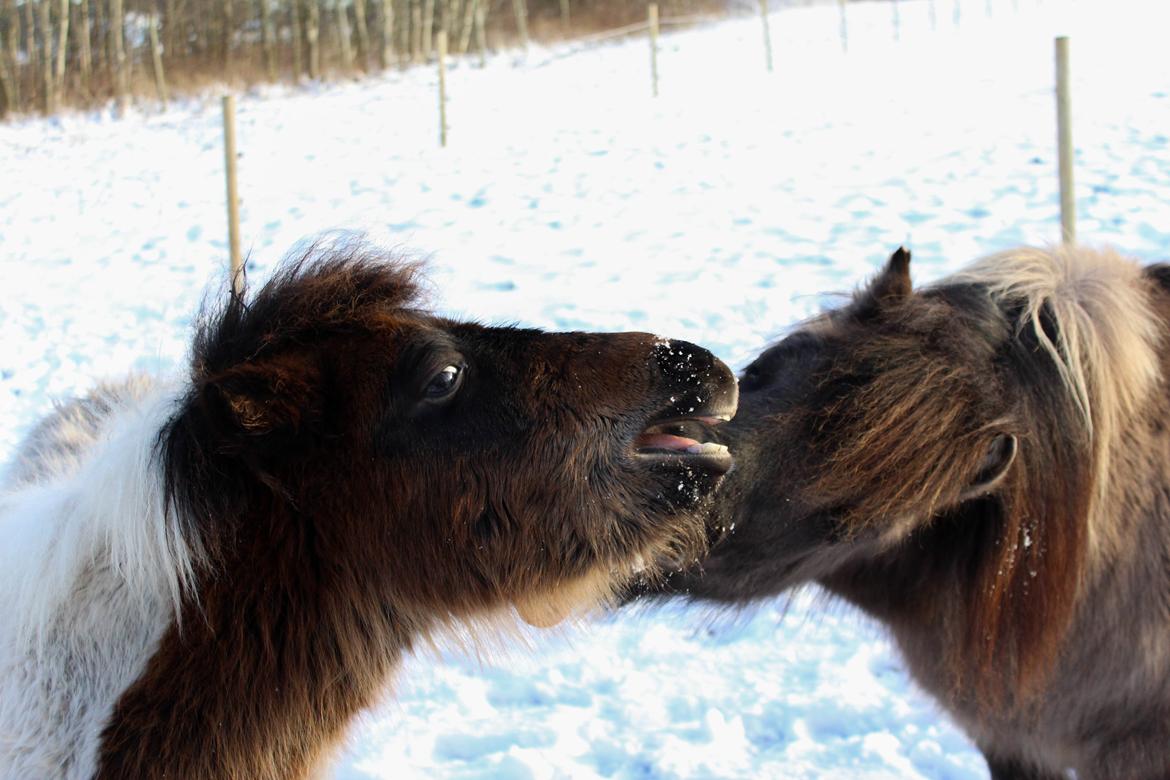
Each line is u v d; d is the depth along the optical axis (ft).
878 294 8.77
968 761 11.48
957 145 38.70
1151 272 9.51
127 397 9.43
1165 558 8.54
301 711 6.84
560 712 12.75
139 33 91.45
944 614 8.96
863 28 80.18
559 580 7.24
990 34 69.51
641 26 82.48
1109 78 47.32
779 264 27.81
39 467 9.84
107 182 47.96
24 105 73.77
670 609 10.16
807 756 11.68
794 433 8.21
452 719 12.66
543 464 6.97
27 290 32.30
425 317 7.34
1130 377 8.44
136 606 6.57
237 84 79.46
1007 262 8.84
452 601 7.19
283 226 37.50
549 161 44.57
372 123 57.36
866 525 8.14
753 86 58.90
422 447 6.85
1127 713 8.77
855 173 36.70
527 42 90.12
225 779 6.54
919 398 8.02
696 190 37.17
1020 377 8.34
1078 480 8.28
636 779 11.45
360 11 88.89
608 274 28.45
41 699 6.43
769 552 8.43
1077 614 8.71
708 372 7.27
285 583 6.72
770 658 13.87
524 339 7.16
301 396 6.53
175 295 30.55
